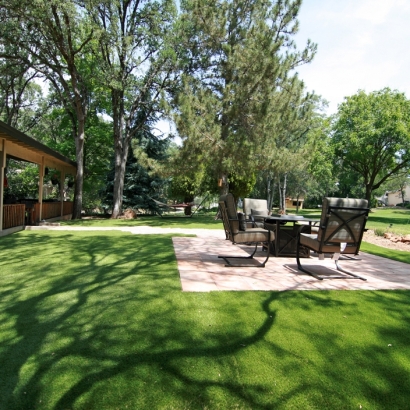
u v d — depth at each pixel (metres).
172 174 12.28
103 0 12.81
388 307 3.00
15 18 13.23
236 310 2.80
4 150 7.87
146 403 1.60
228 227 4.72
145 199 19.09
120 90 15.09
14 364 1.90
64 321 2.51
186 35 13.78
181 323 2.50
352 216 4.02
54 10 12.18
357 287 3.70
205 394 1.68
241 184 16.45
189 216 18.50
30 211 10.87
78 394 1.65
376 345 2.23
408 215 26.11
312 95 13.46
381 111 19.27
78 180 15.02
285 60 11.64
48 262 4.63
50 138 24.20
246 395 1.69
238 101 11.01
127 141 16.25
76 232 8.87
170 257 5.12
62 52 13.51
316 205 45.62
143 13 14.56
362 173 21.48
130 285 3.47
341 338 2.32
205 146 10.77
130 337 2.26
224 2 11.81
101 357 1.99
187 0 12.30
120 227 10.78
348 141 19.91
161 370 1.87
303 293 3.38
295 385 1.78
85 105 15.06
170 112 10.83
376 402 1.66
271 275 4.21
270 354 2.08
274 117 11.62
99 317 2.59
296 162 12.85
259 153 11.85
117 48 13.83
